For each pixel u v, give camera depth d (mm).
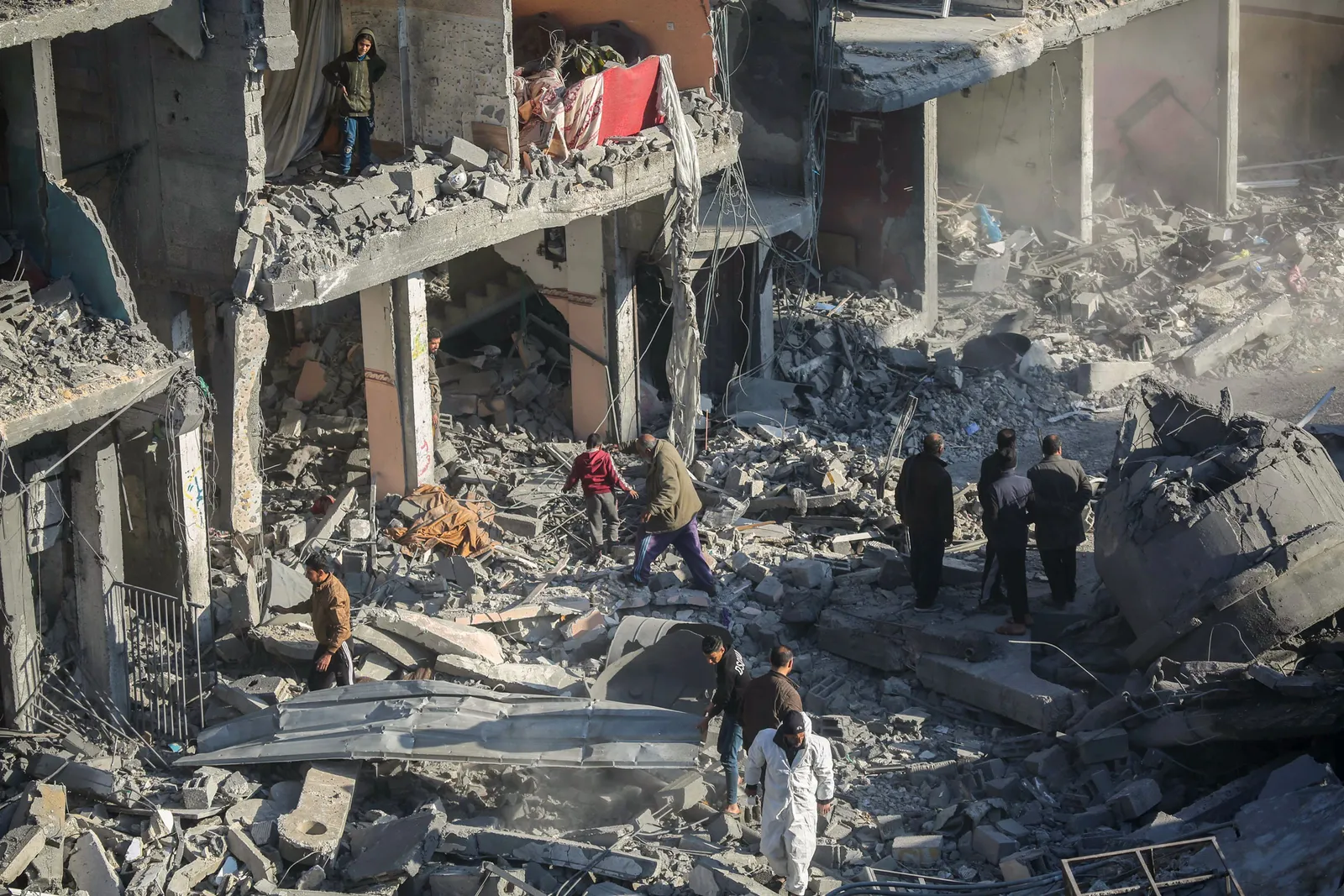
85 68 15227
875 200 25906
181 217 15305
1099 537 14578
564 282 20406
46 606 13812
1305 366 24906
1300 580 12914
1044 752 12992
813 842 11297
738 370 22906
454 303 22859
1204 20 30953
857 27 27516
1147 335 25016
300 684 14148
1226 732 12312
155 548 15477
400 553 16844
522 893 11383
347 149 16594
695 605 16047
